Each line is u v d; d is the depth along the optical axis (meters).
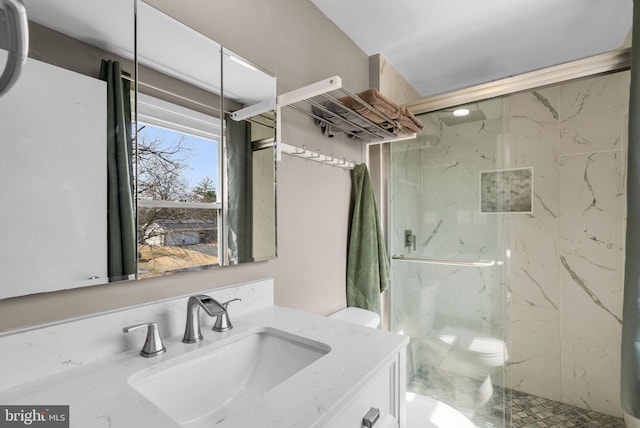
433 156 1.86
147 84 0.83
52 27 0.67
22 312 0.64
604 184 1.89
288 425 0.51
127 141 0.79
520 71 2.14
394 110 1.37
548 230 2.05
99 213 0.74
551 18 1.58
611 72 1.39
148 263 0.83
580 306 1.96
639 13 1.08
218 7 1.04
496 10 1.52
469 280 1.77
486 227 1.72
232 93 1.05
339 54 1.64
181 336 0.86
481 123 1.72
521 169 2.14
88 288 0.73
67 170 0.69
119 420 0.51
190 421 0.73
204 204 0.96
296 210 1.33
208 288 0.99
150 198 0.83
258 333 0.94
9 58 0.32
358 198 1.65
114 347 0.74
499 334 1.69
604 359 1.89
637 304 1.09
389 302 1.99
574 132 1.98
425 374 1.89
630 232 1.11
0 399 0.56
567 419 1.85
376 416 0.72
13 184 0.61
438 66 2.06
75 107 0.70
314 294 1.43
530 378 2.11
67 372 0.66
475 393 1.74
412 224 1.93
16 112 0.62
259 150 1.14
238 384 0.86
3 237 0.60
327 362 0.72
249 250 1.10
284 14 1.31
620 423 1.79
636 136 1.09
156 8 0.86
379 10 1.52
